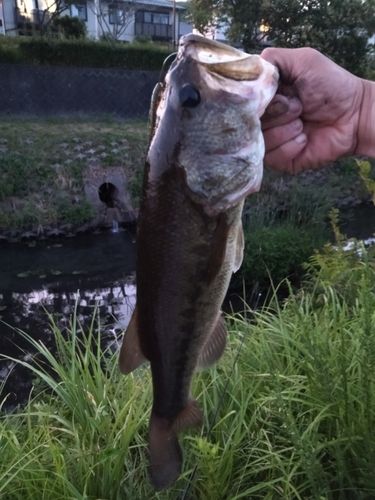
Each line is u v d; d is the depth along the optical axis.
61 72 3.27
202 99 0.32
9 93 3.19
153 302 0.35
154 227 0.34
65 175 2.40
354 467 0.58
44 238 2.26
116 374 0.78
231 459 0.58
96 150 2.57
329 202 2.21
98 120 3.23
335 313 0.81
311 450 0.53
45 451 0.62
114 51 3.59
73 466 0.61
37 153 2.47
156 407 0.37
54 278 1.93
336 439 0.58
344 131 0.42
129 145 2.65
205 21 3.35
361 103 0.41
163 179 0.33
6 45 3.46
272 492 0.58
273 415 0.65
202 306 0.34
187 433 0.62
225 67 0.32
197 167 0.32
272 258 1.65
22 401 1.12
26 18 5.69
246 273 1.66
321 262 0.96
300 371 0.73
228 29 3.33
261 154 0.33
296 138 0.41
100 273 1.98
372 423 0.57
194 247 0.33
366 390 0.57
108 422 0.65
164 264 0.34
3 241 2.20
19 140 2.56
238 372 0.70
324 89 0.40
